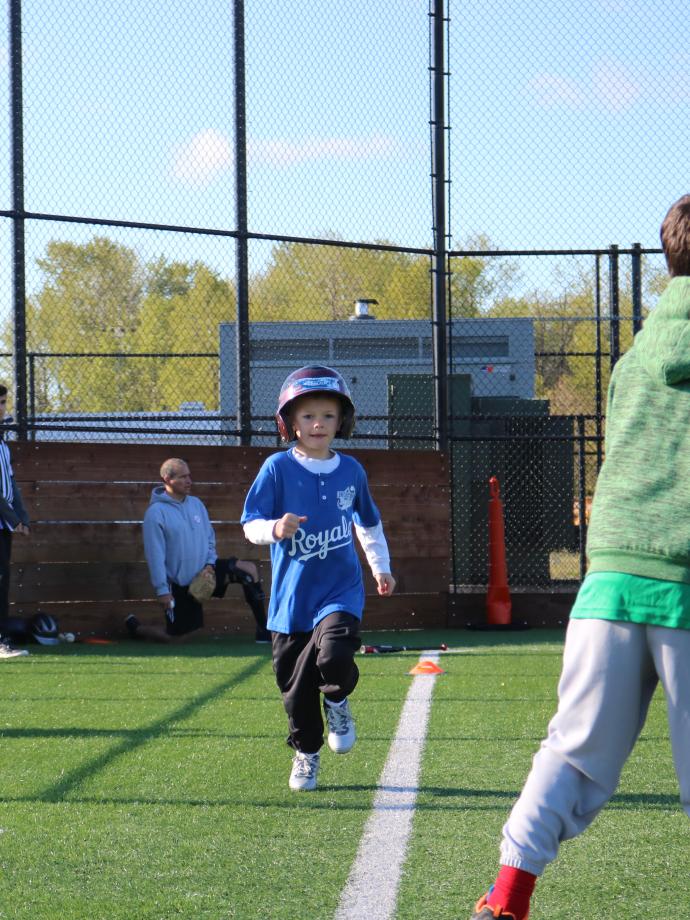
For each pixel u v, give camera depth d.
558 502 24.75
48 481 19.31
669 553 4.71
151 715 11.75
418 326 25.91
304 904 5.86
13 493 17.22
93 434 30.44
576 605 4.97
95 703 12.57
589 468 32.38
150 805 7.96
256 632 19.50
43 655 17.23
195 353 29.23
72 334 27.77
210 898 5.95
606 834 7.21
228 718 11.57
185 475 18.77
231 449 20.50
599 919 5.63
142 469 19.89
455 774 8.97
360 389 25.86
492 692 13.34
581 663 4.84
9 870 6.45
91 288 25.47
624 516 4.87
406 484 21.28
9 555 17.12
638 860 6.64
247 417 20.52
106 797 8.20
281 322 25.67
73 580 19.39
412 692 13.34
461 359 26.70
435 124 21.17
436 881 6.23
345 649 8.00
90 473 19.56
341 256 24.39
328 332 25.80
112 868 6.48
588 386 39.81
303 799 8.16
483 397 24.86
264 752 9.83
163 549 18.72
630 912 5.73
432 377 21.73
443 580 21.42
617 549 4.83
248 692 13.38
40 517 19.23
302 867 6.50
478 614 21.47
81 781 8.70
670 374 4.93
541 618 21.66
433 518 21.44
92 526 19.52
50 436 30.77
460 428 24.86
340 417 8.68
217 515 20.38
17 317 19.22
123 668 15.68
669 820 7.54
